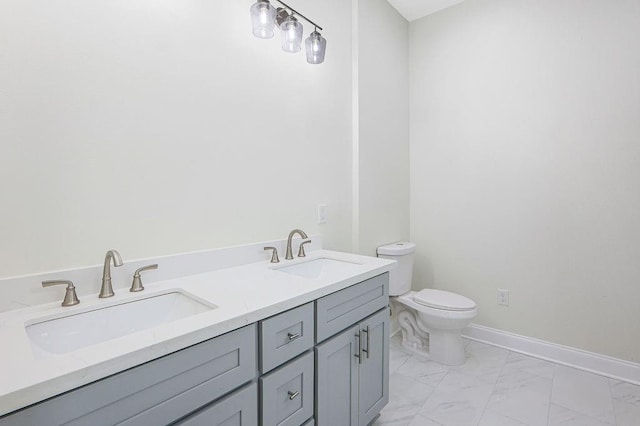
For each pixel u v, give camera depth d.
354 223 2.19
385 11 2.45
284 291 1.07
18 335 0.75
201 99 1.34
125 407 0.65
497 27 2.33
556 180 2.11
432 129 2.66
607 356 1.96
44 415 0.55
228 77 1.44
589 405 1.68
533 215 2.21
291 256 1.62
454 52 2.53
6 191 0.89
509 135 2.29
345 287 1.26
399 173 2.65
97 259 1.06
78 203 1.02
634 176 1.87
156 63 1.20
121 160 1.11
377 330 1.47
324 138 1.95
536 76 2.17
